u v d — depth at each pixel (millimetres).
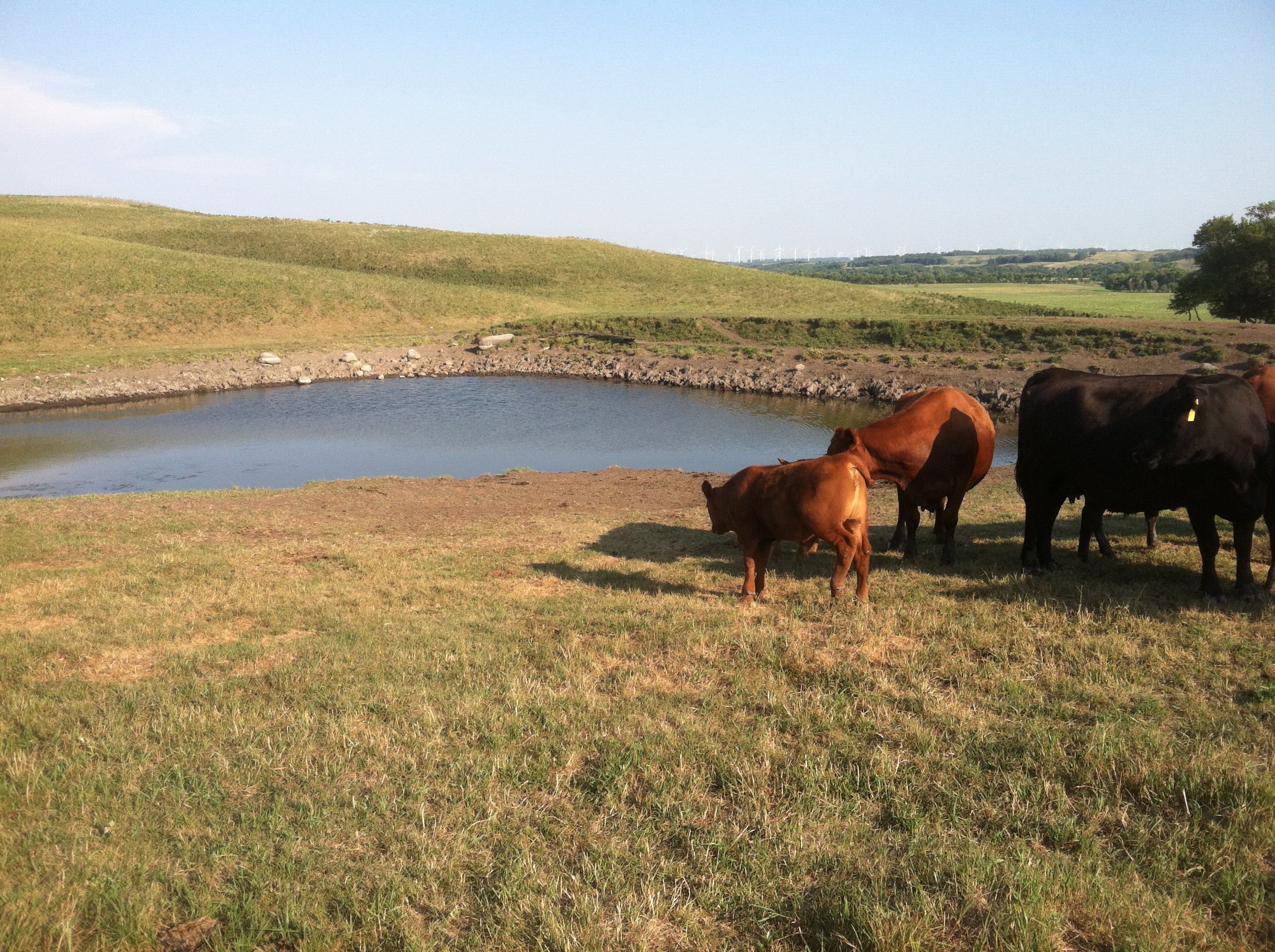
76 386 50219
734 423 42625
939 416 9680
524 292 100125
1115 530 11734
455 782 5059
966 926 3707
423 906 3967
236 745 5641
